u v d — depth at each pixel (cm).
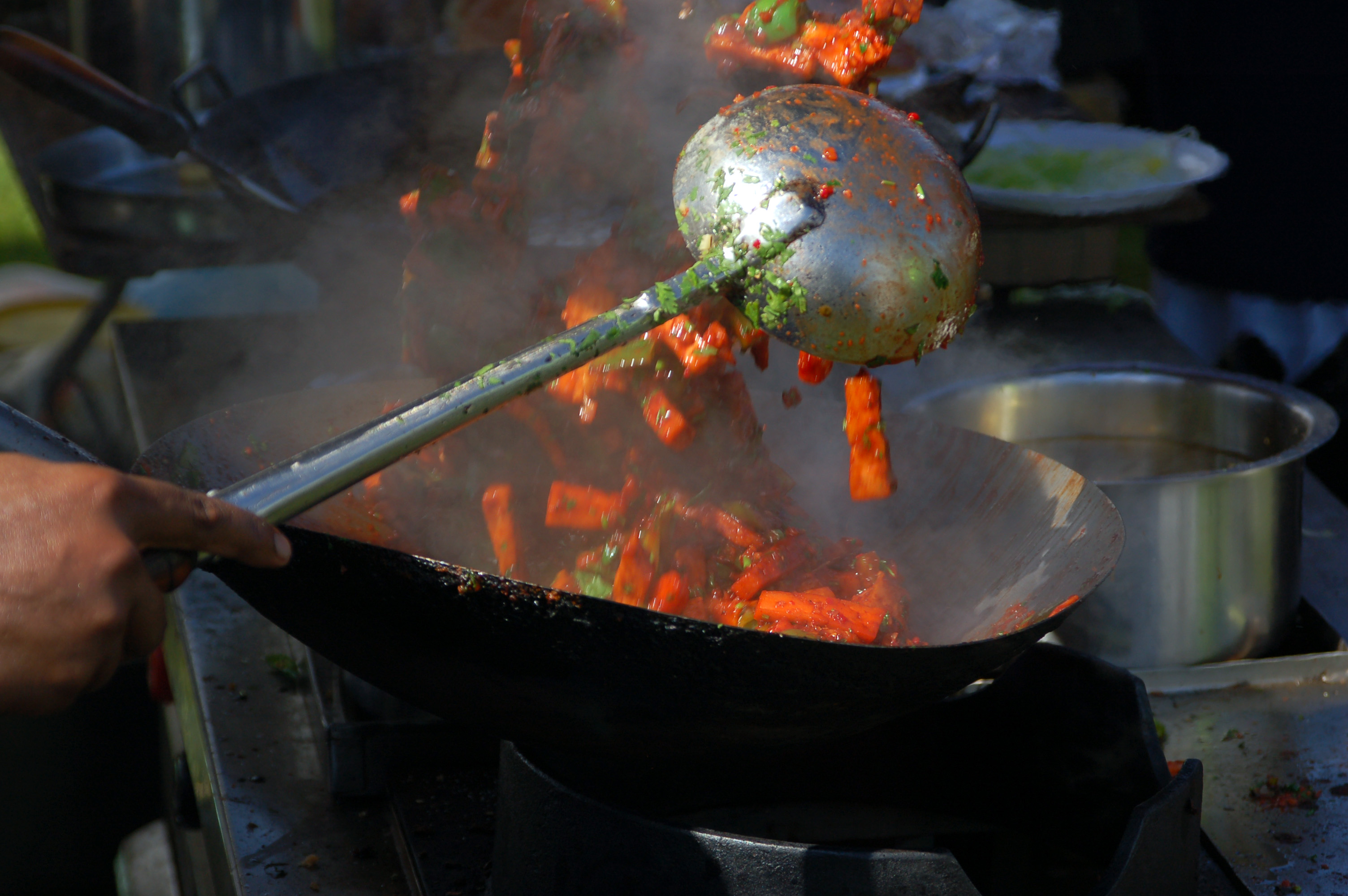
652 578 117
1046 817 121
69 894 231
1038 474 125
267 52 270
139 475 100
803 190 96
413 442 81
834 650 83
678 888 96
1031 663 117
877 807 126
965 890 93
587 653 86
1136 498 143
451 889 118
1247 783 134
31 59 189
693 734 91
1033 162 263
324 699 142
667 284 93
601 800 112
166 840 196
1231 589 149
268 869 124
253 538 76
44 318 353
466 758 136
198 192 232
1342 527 188
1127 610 148
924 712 122
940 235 98
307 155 216
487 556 126
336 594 91
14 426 92
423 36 288
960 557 127
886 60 119
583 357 87
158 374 221
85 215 231
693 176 101
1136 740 112
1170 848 101
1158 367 172
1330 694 150
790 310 97
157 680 185
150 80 267
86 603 73
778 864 93
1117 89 361
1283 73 286
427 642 90
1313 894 118
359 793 134
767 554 121
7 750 221
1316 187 291
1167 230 320
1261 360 324
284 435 124
